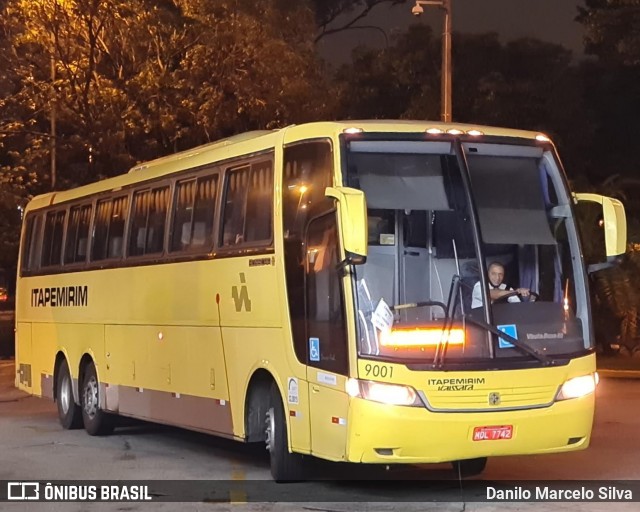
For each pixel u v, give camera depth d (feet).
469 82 113.91
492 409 30.01
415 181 31.65
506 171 32.55
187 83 90.84
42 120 105.29
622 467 38.52
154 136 96.48
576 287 32.45
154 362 44.34
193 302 40.63
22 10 88.74
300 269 33.01
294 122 93.81
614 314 87.45
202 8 90.38
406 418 29.35
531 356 30.68
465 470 37.04
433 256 31.22
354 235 28.35
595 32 95.09
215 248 38.96
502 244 31.58
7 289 187.93
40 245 59.52
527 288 31.89
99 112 91.91
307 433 32.37
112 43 92.27
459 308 30.45
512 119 110.93
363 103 119.44
